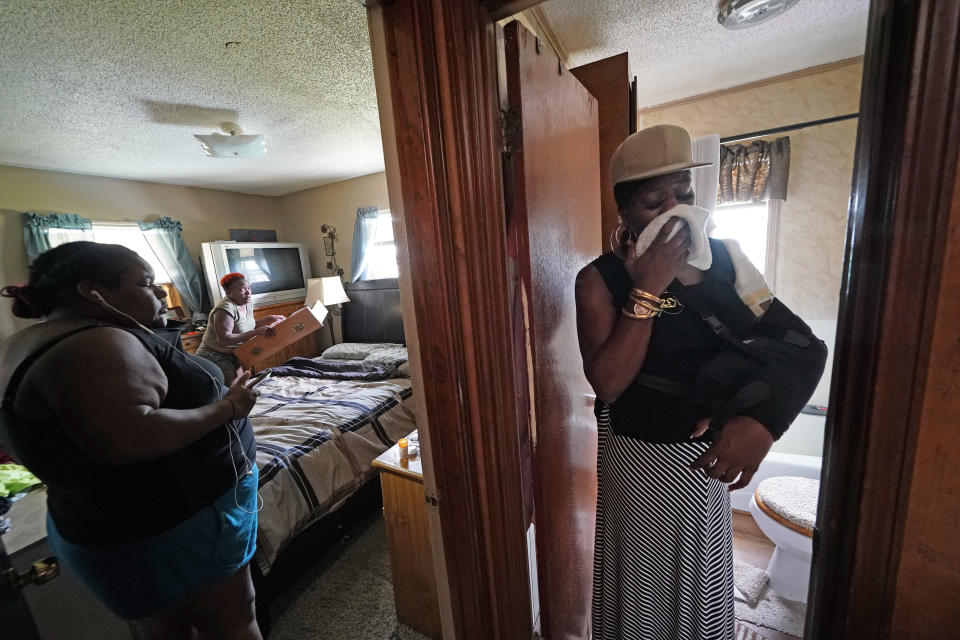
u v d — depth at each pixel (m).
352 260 3.96
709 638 0.75
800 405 0.62
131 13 1.25
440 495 0.77
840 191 2.06
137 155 2.62
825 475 0.47
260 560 1.32
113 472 0.75
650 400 0.73
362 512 1.96
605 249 1.41
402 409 2.30
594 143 1.22
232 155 2.40
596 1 1.41
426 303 0.68
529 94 0.74
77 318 0.77
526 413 0.98
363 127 2.45
